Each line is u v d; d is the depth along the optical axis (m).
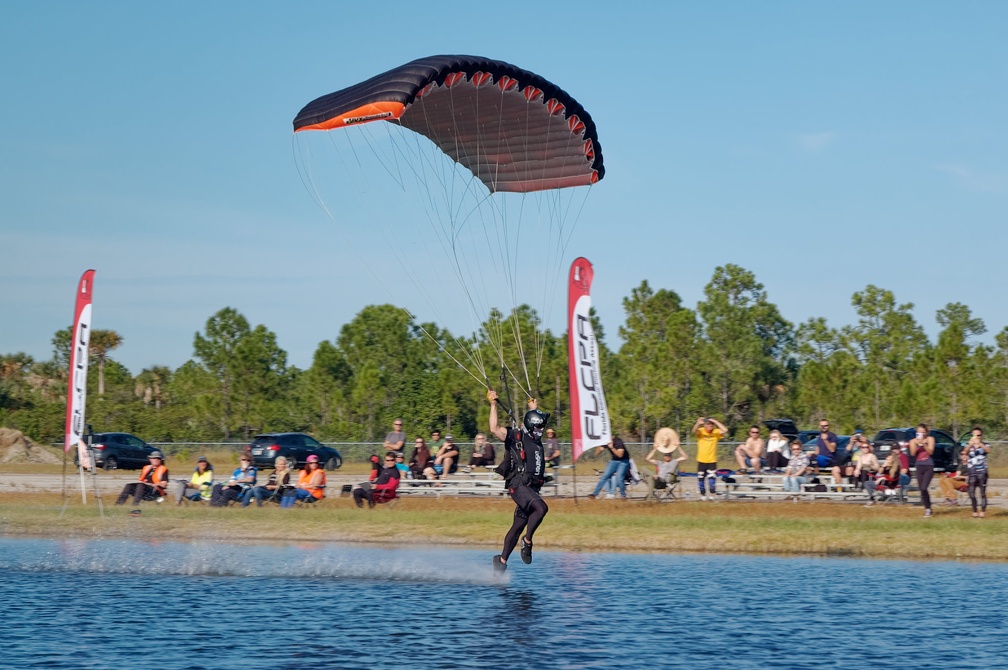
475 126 28.58
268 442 63.88
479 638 16.02
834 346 112.00
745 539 28.06
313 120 24.84
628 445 61.94
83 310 35.97
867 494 37.03
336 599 19.45
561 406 75.00
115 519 32.69
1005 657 14.95
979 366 78.38
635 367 76.44
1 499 40.12
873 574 23.14
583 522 30.92
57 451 81.56
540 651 15.15
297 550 27.23
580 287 34.75
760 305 110.12
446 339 97.38
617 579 22.20
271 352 90.19
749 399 81.50
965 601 19.52
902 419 72.38
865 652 15.21
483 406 73.38
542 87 26.36
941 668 14.29
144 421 89.00
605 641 15.84
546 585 21.33
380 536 29.86
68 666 14.12
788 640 15.98
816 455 41.94
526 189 30.66
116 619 17.39
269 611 18.19
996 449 67.69
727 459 63.06
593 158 28.67
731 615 17.98
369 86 24.28
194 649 15.16
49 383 114.56
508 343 74.31
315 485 38.09
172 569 23.38
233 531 30.66
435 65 24.00
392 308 102.00
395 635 16.19
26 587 20.78
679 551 27.75
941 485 37.75
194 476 39.53
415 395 82.94
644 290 87.50
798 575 22.92
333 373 88.88
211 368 89.75
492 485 39.12
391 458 37.53
